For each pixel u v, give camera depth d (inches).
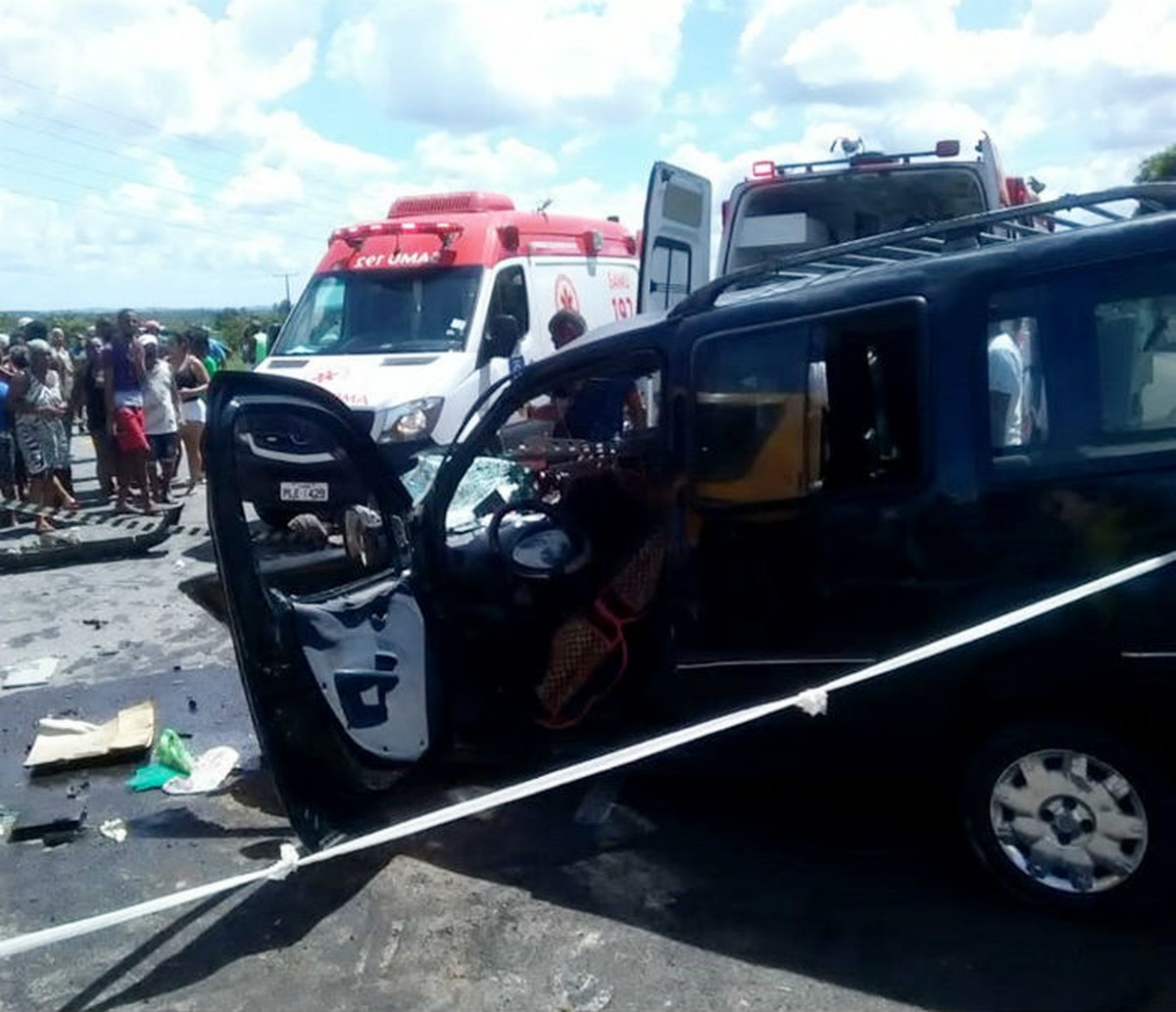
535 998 141.4
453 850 175.5
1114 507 142.9
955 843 169.6
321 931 157.8
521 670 183.9
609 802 186.5
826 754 162.9
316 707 163.5
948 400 149.9
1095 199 151.4
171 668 274.4
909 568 152.4
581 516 186.2
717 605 163.8
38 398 429.1
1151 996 133.4
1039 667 146.3
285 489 354.0
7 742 234.1
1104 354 144.5
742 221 345.1
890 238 161.9
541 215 429.7
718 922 153.7
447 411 358.6
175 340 517.3
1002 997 135.0
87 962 154.6
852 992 137.8
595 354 174.7
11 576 372.8
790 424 158.1
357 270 401.7
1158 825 142.3
